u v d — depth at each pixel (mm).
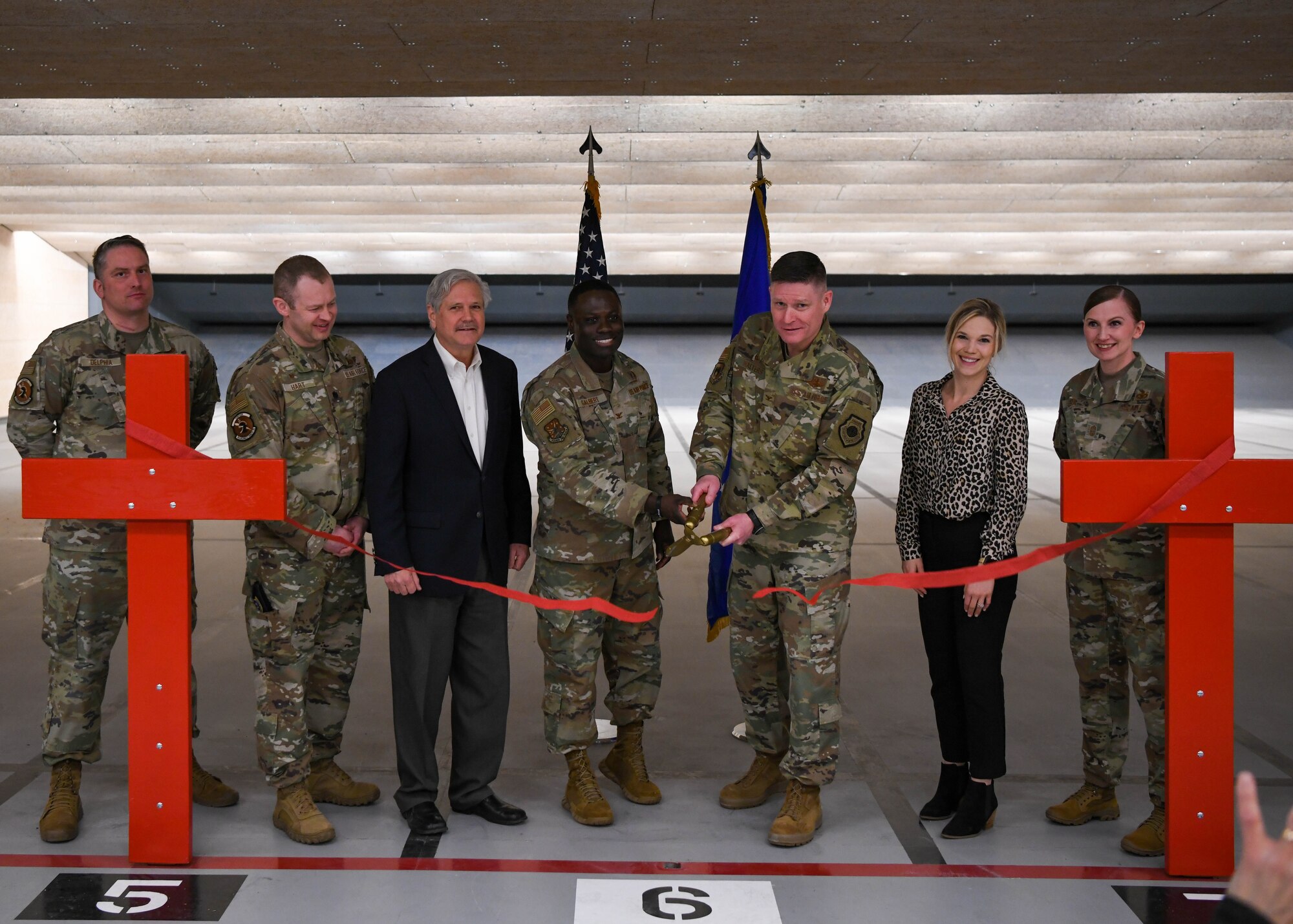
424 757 3029
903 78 6391
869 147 11555
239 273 21047
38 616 5527
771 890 2662
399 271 20672
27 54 5953
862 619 5688
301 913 2516
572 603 2863
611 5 5117
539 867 2783
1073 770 3535
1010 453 2912
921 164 12961
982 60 6008
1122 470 2596
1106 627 3037
